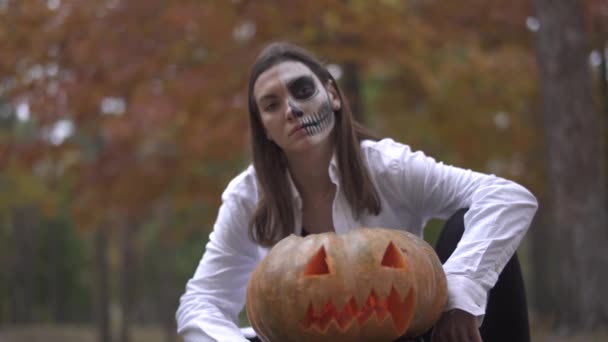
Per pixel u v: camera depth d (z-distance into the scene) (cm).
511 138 1064
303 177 276
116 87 738
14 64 725
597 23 814
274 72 263
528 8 866
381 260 223
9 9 719
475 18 886
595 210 692
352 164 268
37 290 2616
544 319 1510
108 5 716
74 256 2698
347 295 219
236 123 753
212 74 732
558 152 700
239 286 288
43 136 801
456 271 239
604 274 684
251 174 285
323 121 261
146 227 2223
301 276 222
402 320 223
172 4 709
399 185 270
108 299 1662
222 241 283
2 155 797
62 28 716
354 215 271
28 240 2355
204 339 264
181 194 867
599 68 885
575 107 695
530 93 1007
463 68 948
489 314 259
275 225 274
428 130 1083
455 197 264
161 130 804
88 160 857
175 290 2372
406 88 1013
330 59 775
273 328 227
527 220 250
